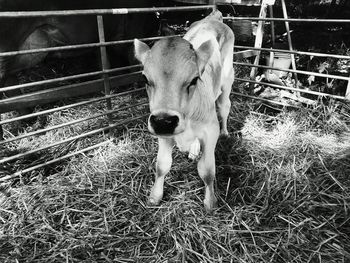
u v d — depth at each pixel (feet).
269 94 17.01
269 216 9.86
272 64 17.85
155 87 7.10
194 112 8.29
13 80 14.85
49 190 10.87
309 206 10.16
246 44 20.85
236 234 9.28
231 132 13.97
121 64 20.34
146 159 12.23
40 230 9.55
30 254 8.89
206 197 10.04
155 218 9.86
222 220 9.72
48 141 13.30
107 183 11.28
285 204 10.23
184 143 9.04
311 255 8.66
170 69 6.98
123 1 17.31
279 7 22.50
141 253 8.87
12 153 12.43
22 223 9.74
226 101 12.62
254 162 12.18
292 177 11.32
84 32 16.06
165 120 6.86
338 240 9.12
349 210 10.02
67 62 19.66
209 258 8.61
